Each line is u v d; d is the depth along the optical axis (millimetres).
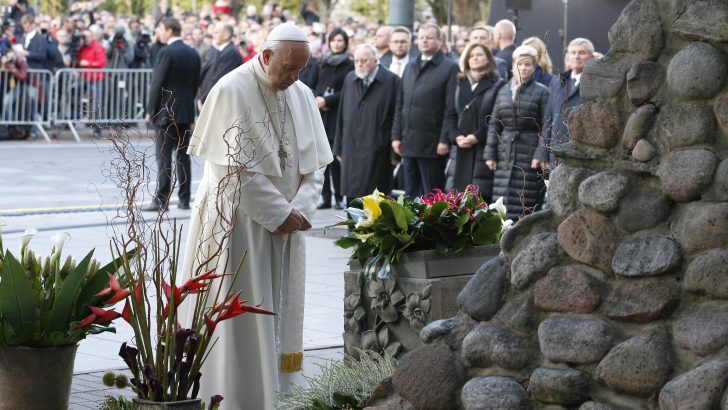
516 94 11852
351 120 15180
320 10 47781
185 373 5504
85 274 6180
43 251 13211
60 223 15547
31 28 26562
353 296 7262
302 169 7164
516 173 11891
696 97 4543
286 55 6883
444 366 4988
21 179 20188
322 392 6031
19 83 26109
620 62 4797
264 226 6922
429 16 44312
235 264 6949
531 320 4848
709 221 4418
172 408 5391
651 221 4602
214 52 18531
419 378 5031
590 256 4719
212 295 6934
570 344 4652
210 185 7027
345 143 15266
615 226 4699
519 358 4809
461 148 12883
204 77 18141
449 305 6891
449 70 13984
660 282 4527
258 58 7047
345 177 15297
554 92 11492
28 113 26266
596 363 4605
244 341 6961
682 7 4617
